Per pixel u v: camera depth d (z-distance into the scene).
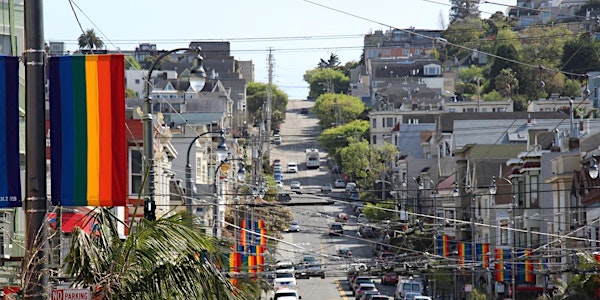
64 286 47.56
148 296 45.88
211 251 47.34
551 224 177.75
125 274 46.12
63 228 81.31
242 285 50.19
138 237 46.88
